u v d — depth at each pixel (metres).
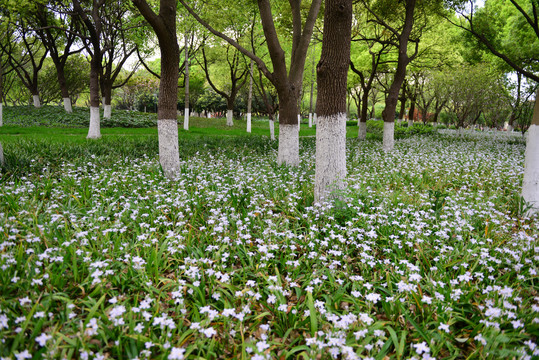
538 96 6.07
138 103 59.53
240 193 6.52
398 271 3.81
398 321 3.10
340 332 2.66
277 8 16.77
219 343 2.81
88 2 20.69
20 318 2.55
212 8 16.20
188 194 6.32
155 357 2.52
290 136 9.95
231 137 18.41
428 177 8.73
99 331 2.59
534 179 6.12
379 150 14.52
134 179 7.55
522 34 16.97
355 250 4.71
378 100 56.81
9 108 27.27
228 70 30.98
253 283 3.35
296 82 9.98
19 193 5.84
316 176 6.14
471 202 6.19
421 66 24.16
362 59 26.41
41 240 4.11
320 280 3.60
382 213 5.50
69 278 3.48
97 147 10.85
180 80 44.31
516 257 3.90
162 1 7.75
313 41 21.69
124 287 3.41
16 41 26.92
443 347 2.89
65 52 27.34
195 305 3.13
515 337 2.78
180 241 4.40
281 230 5.01
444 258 4.11
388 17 18.39
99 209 5.27
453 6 16.47
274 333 3.07
